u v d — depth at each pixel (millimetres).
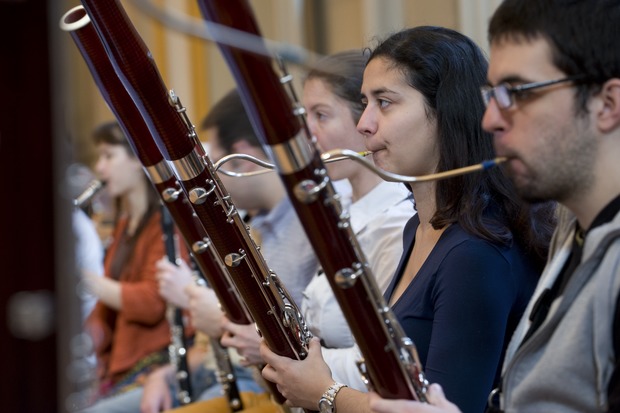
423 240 3141
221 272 3605
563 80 2221
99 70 3096
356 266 2438
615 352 2178
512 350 2494
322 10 7125
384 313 2473
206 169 2994
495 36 2311
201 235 3510
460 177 3014
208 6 2293
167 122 2912
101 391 6043
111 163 6262
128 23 2820
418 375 2490
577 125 2230
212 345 4359
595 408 2219
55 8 3955
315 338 3078
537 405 2299
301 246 4531
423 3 6051
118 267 6246
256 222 4863
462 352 2797
